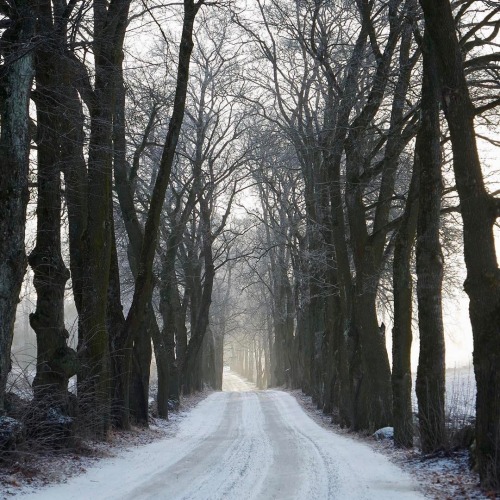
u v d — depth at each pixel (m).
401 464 14.55
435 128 16.12
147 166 40.12
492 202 11.30
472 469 12.24
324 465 14.52
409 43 21.48
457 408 19.20
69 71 16.70
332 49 28.06
